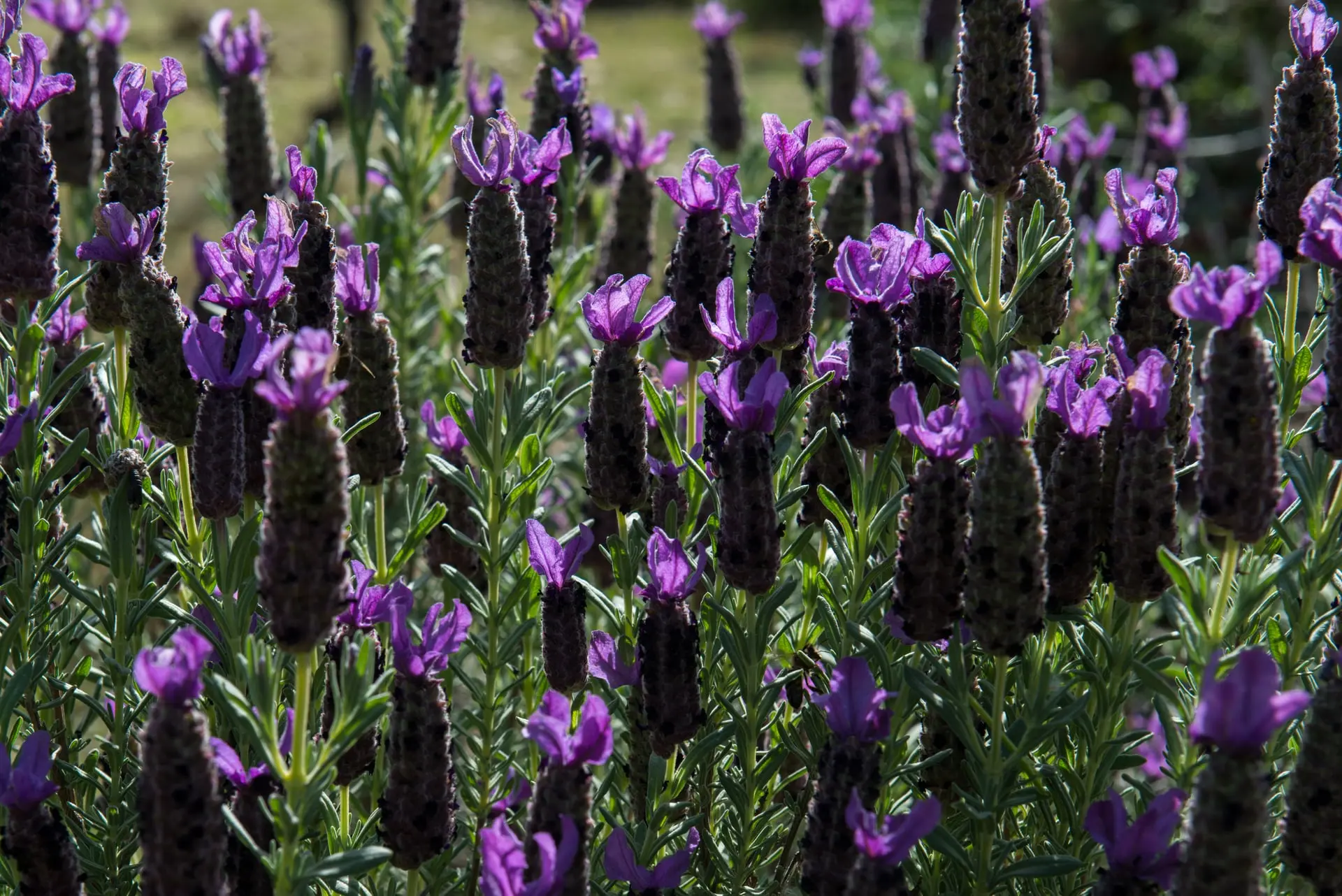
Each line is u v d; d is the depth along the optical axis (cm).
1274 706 432
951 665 552
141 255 601
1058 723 551
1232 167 2423
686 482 692
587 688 685
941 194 1181
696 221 660
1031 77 625
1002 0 612
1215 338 495
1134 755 609
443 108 1117
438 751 526
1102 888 506
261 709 489
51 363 628
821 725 628
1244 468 497
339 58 3528
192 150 2559
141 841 462
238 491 569
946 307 640
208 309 1066
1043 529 509
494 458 655
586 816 491
